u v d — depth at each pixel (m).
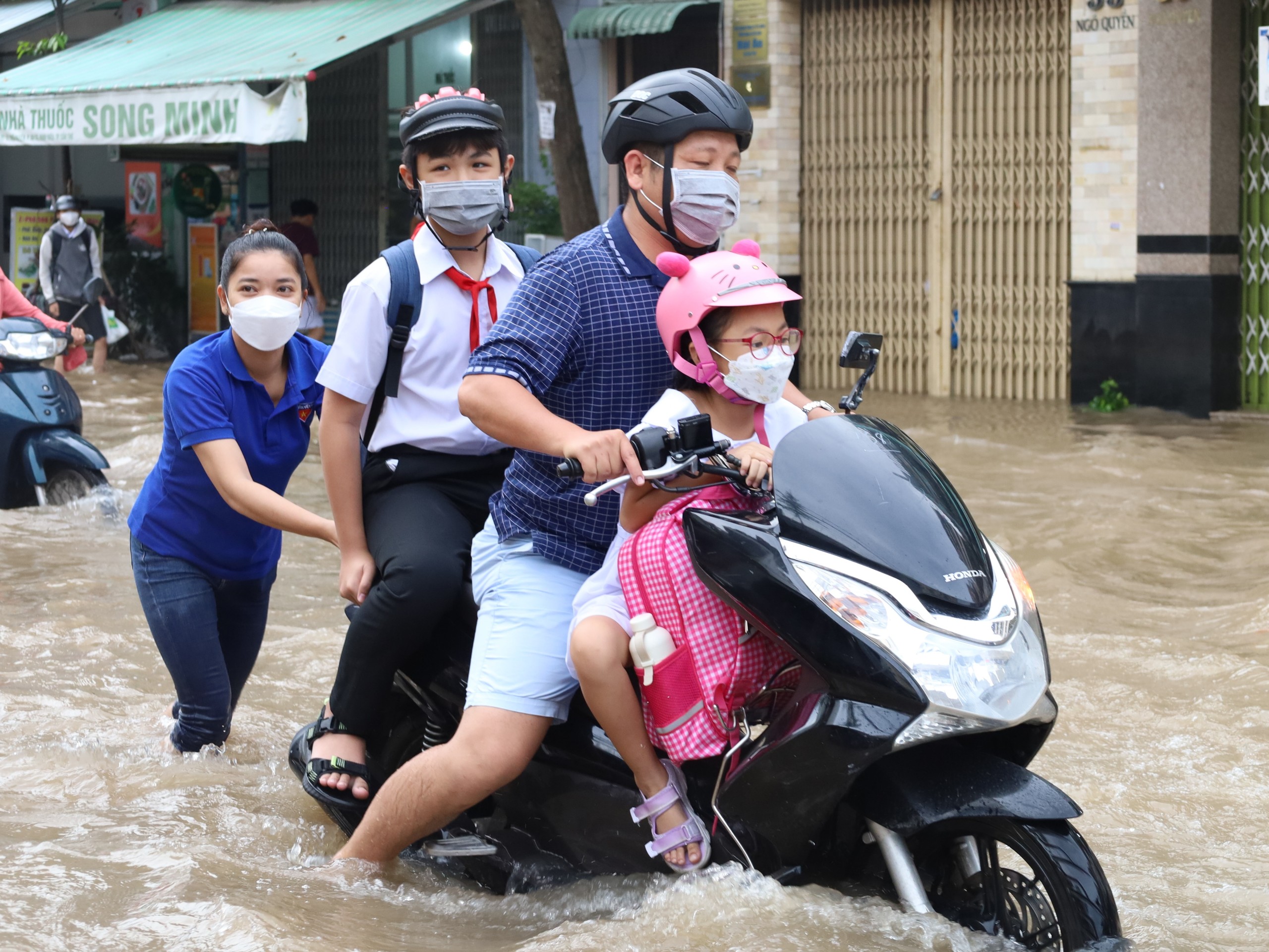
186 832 9.27
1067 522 18.47
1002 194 32.62
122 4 45.00
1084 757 10.47
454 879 8.62
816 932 6.95
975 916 7.28
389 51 42.41
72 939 7.30
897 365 34.84
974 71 32.72
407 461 9.16
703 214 7.84
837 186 35.22
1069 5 31.17
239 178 42.50
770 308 7.34
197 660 10.71
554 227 38.06
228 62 34.88
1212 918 7.69
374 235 43.25
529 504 8.11
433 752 8.02
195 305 43.03
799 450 7.21
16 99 37.69
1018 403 31.61
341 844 9.23
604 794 7.93
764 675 7.46
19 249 42.97
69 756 10.87
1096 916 6.55
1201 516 18.70
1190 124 28.05
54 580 16.80
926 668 6.61
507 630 7.93
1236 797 9.66
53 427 20.78
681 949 6.93
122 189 47.06
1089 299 30.20
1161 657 12.85
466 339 9.21
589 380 7.99
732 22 35.41
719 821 7.43
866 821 7.18
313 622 15.13
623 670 7.47
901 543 6.94
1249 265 28.84
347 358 9.09
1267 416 27.88
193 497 10.50
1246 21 28.33
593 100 38.88
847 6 34.50
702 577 7.17
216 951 7.13
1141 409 29.41
